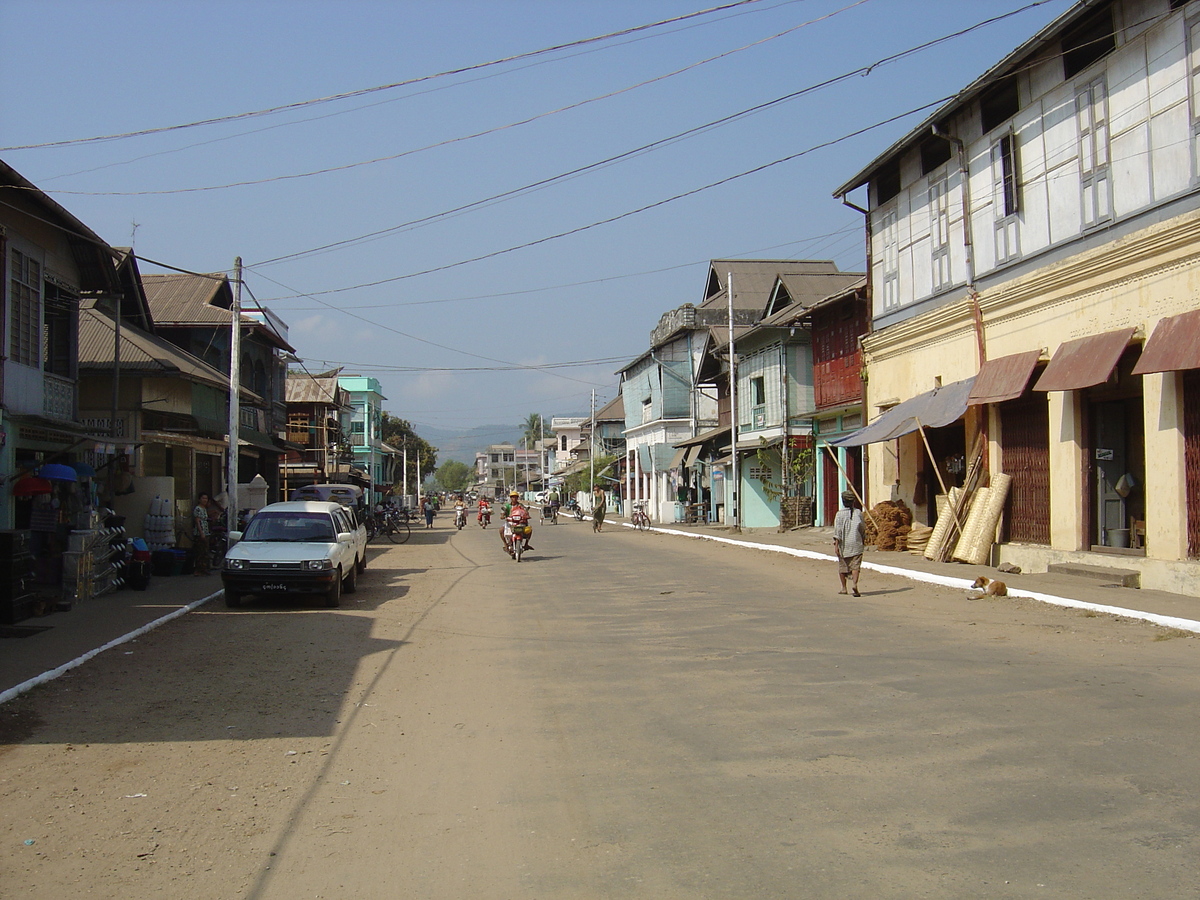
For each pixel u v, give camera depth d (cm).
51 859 505
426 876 475
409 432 9394
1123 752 633
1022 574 1608
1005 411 1819
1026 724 711
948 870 458
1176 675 859
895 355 2253
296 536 1609
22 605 1290
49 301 1795
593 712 803
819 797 569
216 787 625
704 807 560
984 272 1844
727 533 3297
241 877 480
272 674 987
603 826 536
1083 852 473
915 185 2145
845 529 1517
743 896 439
